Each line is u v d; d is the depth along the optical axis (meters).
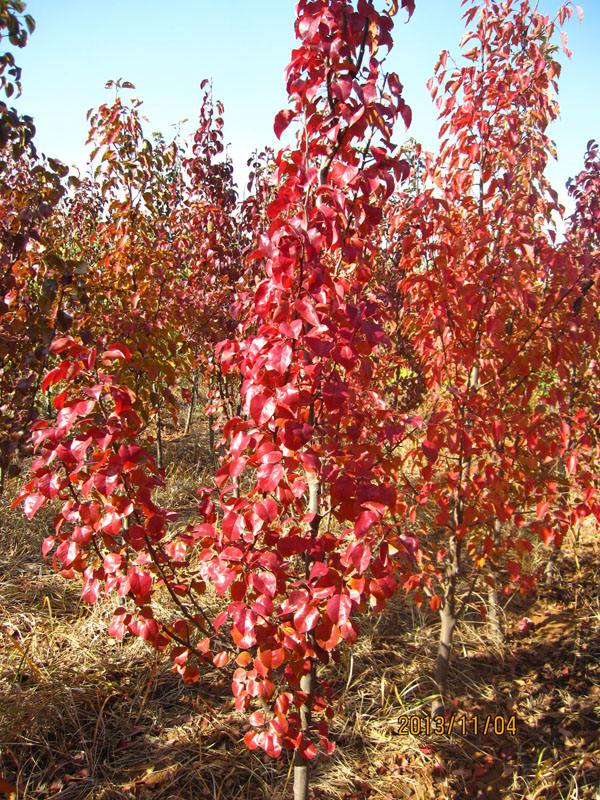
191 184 5.68
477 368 3.27
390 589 1.86
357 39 1.89
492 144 3.13
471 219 3.14
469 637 3.95
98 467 2.04
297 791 2.39
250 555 1.99
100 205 7.47
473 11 3.27
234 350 2.14
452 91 3.28
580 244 4.20
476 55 3.25
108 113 4.25
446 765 2.92
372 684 3.39
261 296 1.92
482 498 3.01
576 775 2.81
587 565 4.84
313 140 1.97
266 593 1.89
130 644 3.57
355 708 3.21
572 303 3.05
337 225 1.82
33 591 4.00
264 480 1.76
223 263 5.30
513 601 4.39
